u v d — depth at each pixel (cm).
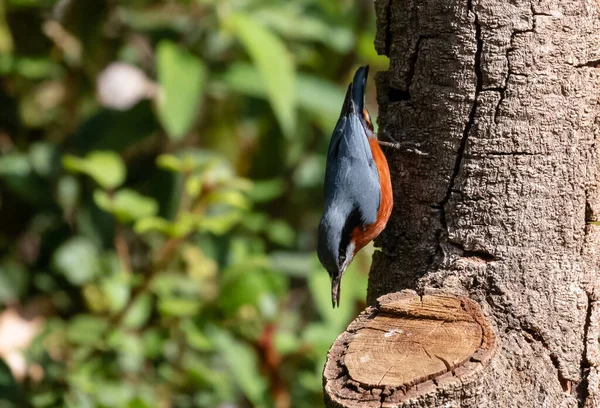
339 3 1377
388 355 669
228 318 1065
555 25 764
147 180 1259
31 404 1015
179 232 1007
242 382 1052
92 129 1217
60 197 1192
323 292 1157
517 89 768
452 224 798
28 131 1278
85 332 1062
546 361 756
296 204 1407
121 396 1031
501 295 763
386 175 888
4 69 1195
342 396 632
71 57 1266
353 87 1016
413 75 824
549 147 770
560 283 770
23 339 1150
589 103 775
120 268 1155
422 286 789
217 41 1228
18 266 1193
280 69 1111
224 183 1031
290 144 1351
